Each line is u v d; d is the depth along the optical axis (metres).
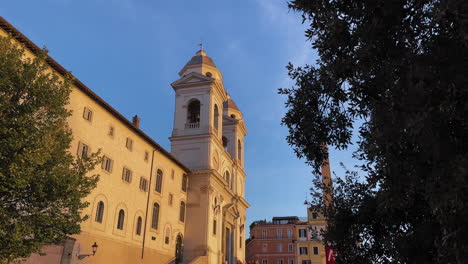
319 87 8.45
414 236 7.03
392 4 5.77
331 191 10.35
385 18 5.91
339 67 6.99
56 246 22.53
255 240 84.75
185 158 47.25
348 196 10.05
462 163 4.41
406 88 5.29
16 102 13.96
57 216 14.68
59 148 14.94
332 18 6.58
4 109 13.34
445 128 4.79
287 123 9.04
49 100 14.69
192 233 42.78
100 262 26.66
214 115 52.88
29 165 13.20
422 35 5.71
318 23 7.04
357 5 6.45
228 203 52.97
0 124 13.13
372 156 5.89
